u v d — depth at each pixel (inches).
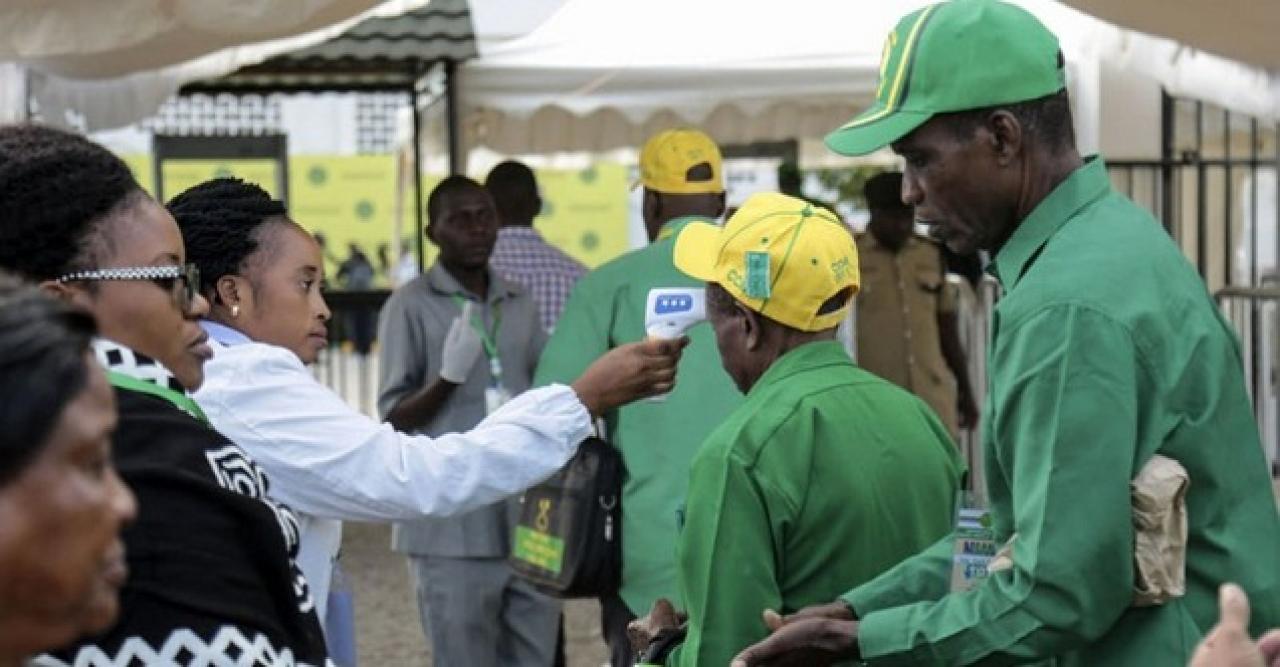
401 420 250.7
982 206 108.5
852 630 109.5
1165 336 101.8
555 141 424.8
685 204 224.8
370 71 390.6
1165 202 367.2
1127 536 100.2
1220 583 104.8
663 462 197.9
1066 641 101.8
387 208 698.2
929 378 343.0
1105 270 102.5
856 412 126.7
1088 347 100.4
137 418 82.8
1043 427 100.8
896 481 126.8
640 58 386.3
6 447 55.1
